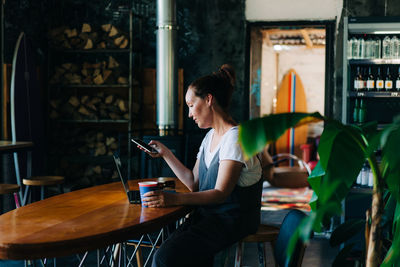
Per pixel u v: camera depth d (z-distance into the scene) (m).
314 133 11.16
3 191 3.95
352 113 5.09
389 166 1.63
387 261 1.57
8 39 5.73
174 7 5.55
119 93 6.51
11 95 5.43
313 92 12.09
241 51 6.15
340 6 5.82
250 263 4.16
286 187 7.79
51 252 1.72
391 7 5.65
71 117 6.28
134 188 2.93
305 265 4.11
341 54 5.83
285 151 10.04
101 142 6.36
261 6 6.06
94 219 2.08
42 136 6.02
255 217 2.49
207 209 2.49
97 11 6.51
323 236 5.03
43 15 6.45
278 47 11.46
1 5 5.59
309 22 5.96
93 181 6.39
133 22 6.44
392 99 5.05
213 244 2.33
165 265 2.23
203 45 6.22
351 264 2.03
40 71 6.31
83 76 6.25
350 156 1.65
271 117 1.47
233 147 2.36
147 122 6.40
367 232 1.73
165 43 5.55
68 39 6.21
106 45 6.13
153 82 6.36
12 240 1.74
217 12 6.18
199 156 2.72
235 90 6.19
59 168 6.43
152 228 2.07
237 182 2.44
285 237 2.11
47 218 2.11
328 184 1.64
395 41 4.84
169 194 2.31
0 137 5.69
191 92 2.55
